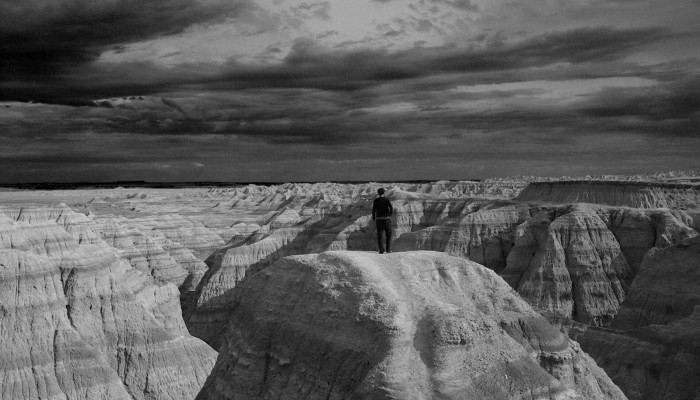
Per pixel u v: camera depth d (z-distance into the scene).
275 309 29.47
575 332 60.78
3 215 58.56
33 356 49.72
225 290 93.12
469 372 23.67
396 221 117.00
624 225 93.19
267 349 28.83
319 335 26.75
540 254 91.50
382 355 23.84
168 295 73.62
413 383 22.94
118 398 51.38
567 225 92.38
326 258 29.55
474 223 103.62
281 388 27.14
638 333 55.16
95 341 55.59
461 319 25.09
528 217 104.81
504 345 25.33
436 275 28.80
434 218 117.19
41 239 59.38
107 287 59.91
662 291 68.25
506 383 23.73
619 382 52.00
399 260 28.92
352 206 124.50
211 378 31.70
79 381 50.25
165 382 57.03
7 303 51.09
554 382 24.64
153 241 98.00
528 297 86.69
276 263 31.52
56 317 53.38
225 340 32.25
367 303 26.00
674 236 87.88
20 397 47.34
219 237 135.50
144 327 59.53
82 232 68.44
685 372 48.81
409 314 25.75
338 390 24.84
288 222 122.88
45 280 54.84
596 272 87.25
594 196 114.44
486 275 29.88
